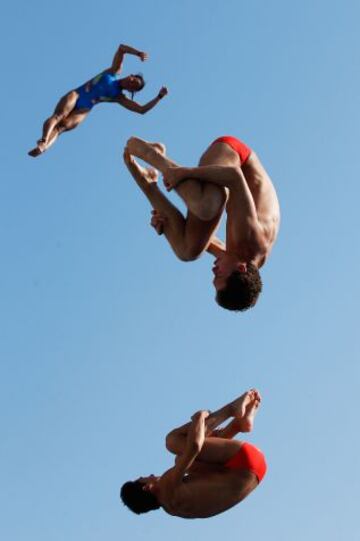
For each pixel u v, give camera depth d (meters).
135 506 12.80
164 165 11.66
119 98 14.56
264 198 11.76
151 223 12.12
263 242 11.45
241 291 11.30
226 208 11.45
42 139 14.24
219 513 12.68
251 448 12.70
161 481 12.66
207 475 12.65
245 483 12.59
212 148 11.85
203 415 12.41
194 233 11.77
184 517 12.74
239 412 12.55
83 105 14.52
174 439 12.61
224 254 11.47
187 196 11.40
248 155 11.89
